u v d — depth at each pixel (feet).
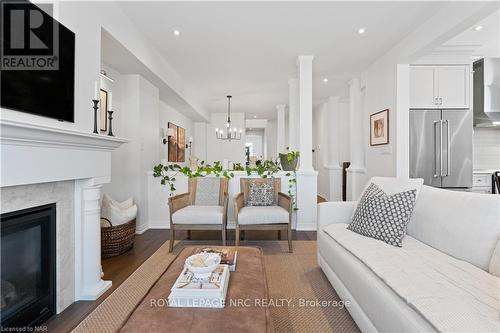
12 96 4.55
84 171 6.18
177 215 9.53
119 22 8.68
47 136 4.86
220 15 9.16
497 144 14.30
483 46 11.43
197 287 3.83
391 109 11.99
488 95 12.44
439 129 11.78
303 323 5.39
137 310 3.62
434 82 11.89
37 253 5.46
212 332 3.17
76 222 6.39
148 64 11.13
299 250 9.82
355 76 15.85
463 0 7.85
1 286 4.84
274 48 11.85
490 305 3.36
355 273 5.04
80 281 6.36
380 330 4.11
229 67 14.20
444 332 2.99
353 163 16.39
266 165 12.88
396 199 6.33
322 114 23.56
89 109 6.94
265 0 8.34
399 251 5.41
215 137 28.12
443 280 4.07
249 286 4.30
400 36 10.73
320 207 7.91
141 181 12.21
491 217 4.83
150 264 8.43
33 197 5.20
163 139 17.62
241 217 9.51
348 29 10.18
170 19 9.41
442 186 11.78
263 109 25.96
